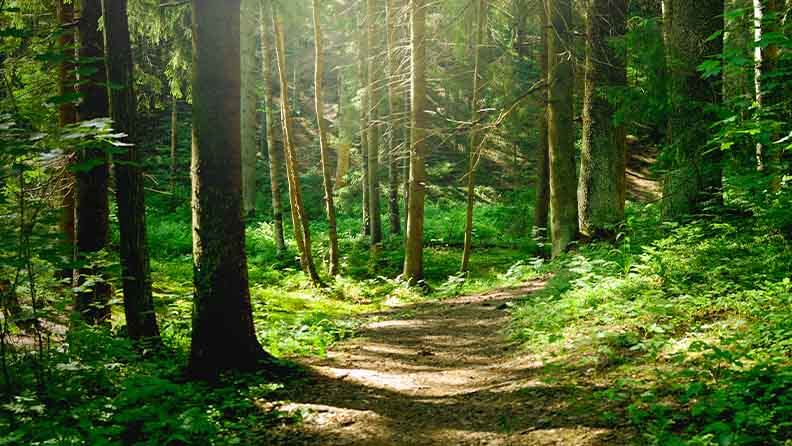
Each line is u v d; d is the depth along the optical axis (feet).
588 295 28.27
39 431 15.28
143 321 27.09
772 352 16.65
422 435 17.51
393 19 59.88
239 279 22.68
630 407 15.55
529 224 71.56
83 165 16.92
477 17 55.31
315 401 20.45
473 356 27.66
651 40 31.17
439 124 110.22
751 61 18.52
